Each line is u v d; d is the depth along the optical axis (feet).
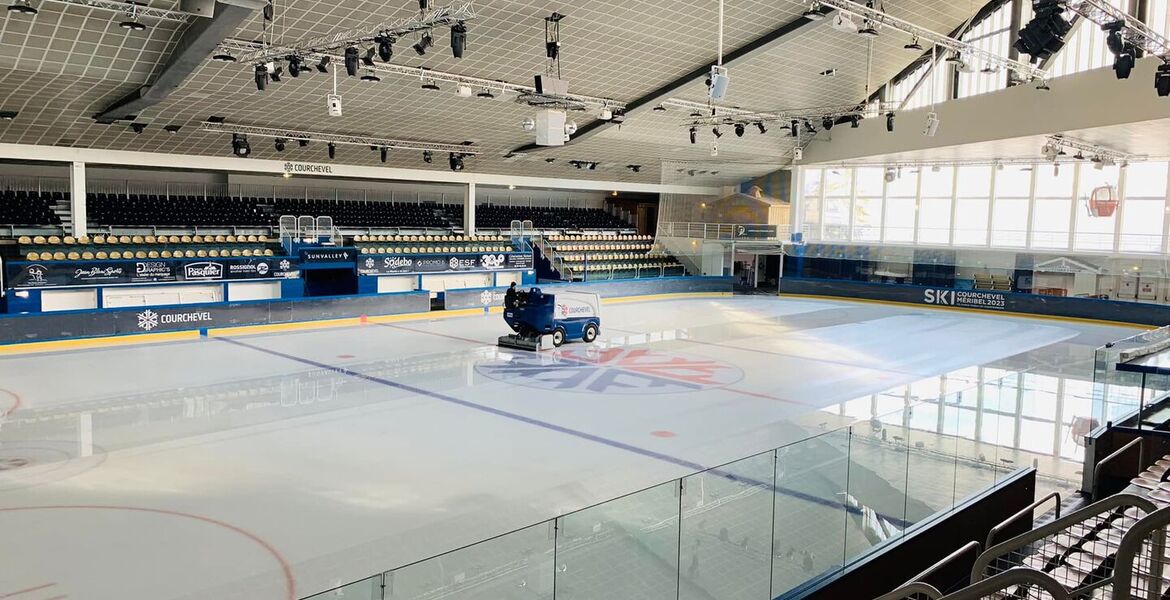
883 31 69.31
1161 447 28.53
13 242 65.16
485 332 63.82
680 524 15.39
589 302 58.59
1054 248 90.17
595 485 26.18
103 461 28.53
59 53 47.03
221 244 72.69
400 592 11.44
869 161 93.91
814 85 77.51
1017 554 21.68
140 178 82.89
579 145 85.87
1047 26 39.55
